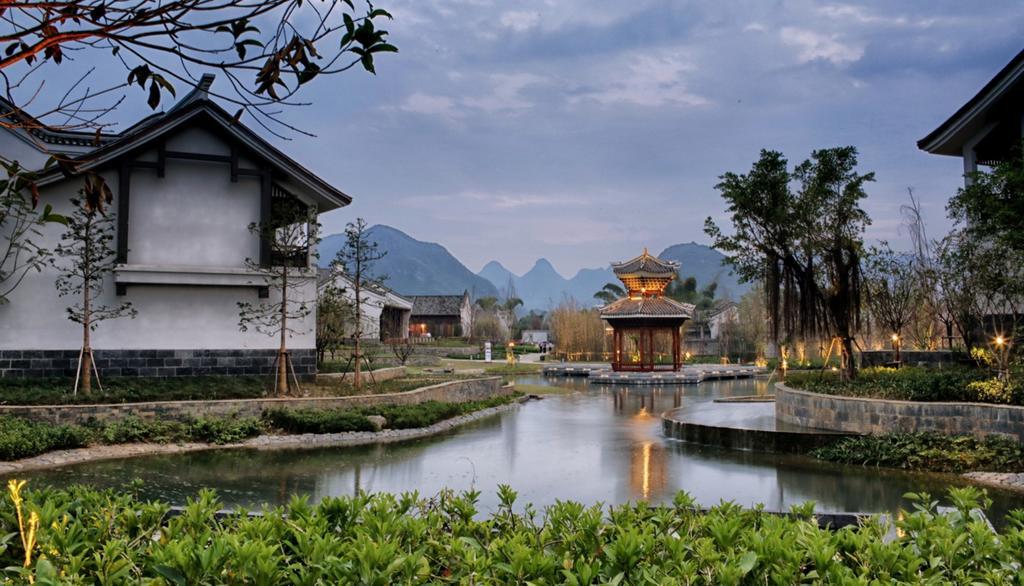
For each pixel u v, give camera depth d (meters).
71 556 3.49
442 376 31.11
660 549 3.72
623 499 10.55
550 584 3.30
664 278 44.72
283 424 17.17
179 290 19.75
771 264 18.75
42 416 15.22
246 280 19.94
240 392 18.31
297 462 13.66
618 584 3.20
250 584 3.21
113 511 4.25
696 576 3.19
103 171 19.05
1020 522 4.14
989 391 13.97
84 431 14.68
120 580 3.31
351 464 13.48
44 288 18.47
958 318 19.50
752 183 18.02
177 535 3.90
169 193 19.72
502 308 97.88
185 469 12.80
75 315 17.41
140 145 18.92
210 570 3.14
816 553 3.31
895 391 15.52
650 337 44.31
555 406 26.66
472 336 76.06
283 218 20.91
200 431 15.96
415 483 11.68
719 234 19.22
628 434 18.33
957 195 17.03
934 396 14.73
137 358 19.22
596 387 37.47
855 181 17.77
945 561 3.58
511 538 3.86
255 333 20.45
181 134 19.72
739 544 3.67
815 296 18.47
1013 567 3.47
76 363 18.66
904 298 23.11
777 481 12.01
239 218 20.31
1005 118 18.64
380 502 4.32
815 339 19.05
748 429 15.70
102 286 18.98
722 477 12.38
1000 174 14.45
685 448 15.86
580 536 3.86
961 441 13.34
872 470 13.03
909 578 3.28
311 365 20.88
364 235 22.53
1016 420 12.83
